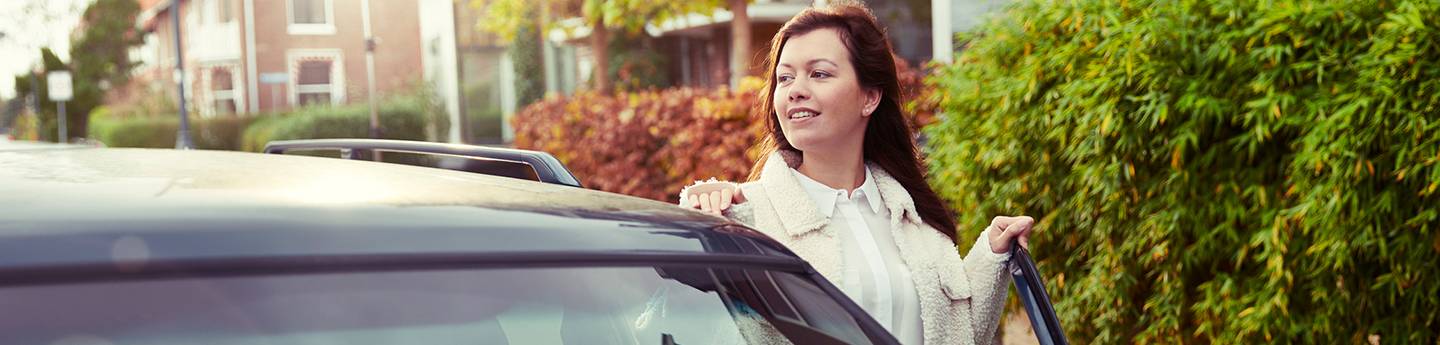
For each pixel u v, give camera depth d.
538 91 26.75
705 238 1.65
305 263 1.28
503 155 2.37
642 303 1.51
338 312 1.28
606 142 10.50
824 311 1.69
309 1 37.44
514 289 1.40
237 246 1.26
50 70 50.19
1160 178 4.41
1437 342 4.04
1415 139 3.64
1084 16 4.46
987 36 5.17
